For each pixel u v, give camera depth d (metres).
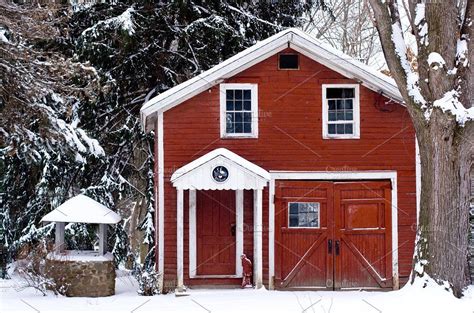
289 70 17.52
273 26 23.92
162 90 23.17
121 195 23.31
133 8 22.00
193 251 17.28
